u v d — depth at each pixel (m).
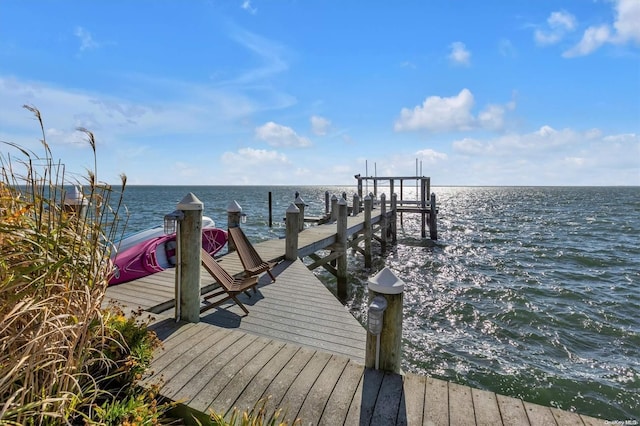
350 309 7.49
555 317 6.78
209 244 7.43
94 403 1.94
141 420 1.76
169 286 4.69
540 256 12.39
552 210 33.59
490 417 2.07
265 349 2.87
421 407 2.16
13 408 1.47
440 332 6.13
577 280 9.37
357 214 14.73
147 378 2.42
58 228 1.87
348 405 2.19
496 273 10.07
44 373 1.68
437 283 9.04
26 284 1.66
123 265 5.02
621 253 12.90
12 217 1.71
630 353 5.45
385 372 2.53
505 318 6.74
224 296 4.66
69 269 1.85
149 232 6.45
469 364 5.07
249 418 1.92
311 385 2.38
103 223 2.04
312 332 3.61
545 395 4.41
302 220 10.27
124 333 2.29
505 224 22.14
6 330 1.62
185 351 2.83
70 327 1.61
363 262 11.62
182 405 2.19
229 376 2.48
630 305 7.44
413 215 29.33
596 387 4.56
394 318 2.49
